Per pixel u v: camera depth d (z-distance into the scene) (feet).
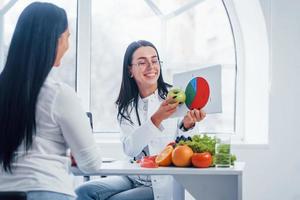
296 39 11.76
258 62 12.48
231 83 13.20
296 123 11.80
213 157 6.84
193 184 6.71
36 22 5.67
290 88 11.81
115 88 13.19
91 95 13.19
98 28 13.10
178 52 13.17
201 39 13.14
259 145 11.95
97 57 13.14
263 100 12.42
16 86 5.55
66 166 5.86
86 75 12.97
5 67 5.67
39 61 5.63
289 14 11.78
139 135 7.89
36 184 5.47
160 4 13.07
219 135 13.08
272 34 11.86
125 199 8.19
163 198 8.36
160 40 13.12
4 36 12.91
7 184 5.52
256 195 12.01
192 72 7.39
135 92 9.12
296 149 11.84
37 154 5.61
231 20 12.79
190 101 7.34
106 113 13.23
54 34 5.72
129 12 13.10
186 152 6.66
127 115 9.08
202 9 13.07
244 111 13.07
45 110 5.63
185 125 8.41
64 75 13.04
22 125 5.50
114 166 6.78
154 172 6.50
